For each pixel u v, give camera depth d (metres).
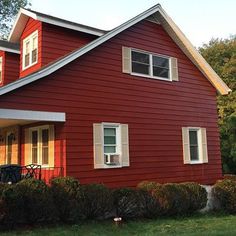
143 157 13.57
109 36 12.99
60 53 13.63
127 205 10.91
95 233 8.82
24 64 14.41
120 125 13.02
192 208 12.48
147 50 14.57
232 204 13.17
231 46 33.78
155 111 14.34
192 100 15.98
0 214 8.65
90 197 10.15
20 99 10.69
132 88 13.70
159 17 15.03
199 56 15.78
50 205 9.34
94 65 12.67
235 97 28.36
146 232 9.27
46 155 12.32
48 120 11.16
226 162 27.38
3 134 14.93
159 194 11.49
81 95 12.12
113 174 12.53
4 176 10.98
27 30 14.44
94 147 12.14
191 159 15.64
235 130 26.67
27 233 8.51
